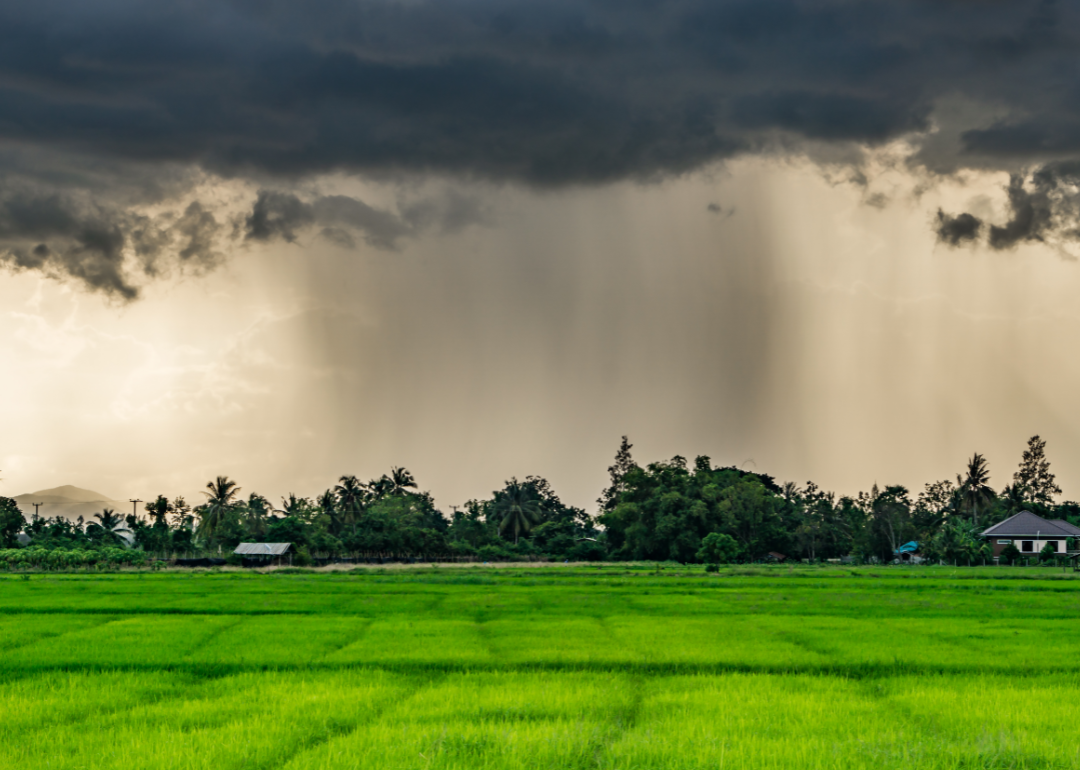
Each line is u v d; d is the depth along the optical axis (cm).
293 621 4147
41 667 2947
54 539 13038
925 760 1834
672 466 13050
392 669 2947
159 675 2808
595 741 1975
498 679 2734
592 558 12788
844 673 2894
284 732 2062
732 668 2950
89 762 1844
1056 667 2892
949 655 3102
